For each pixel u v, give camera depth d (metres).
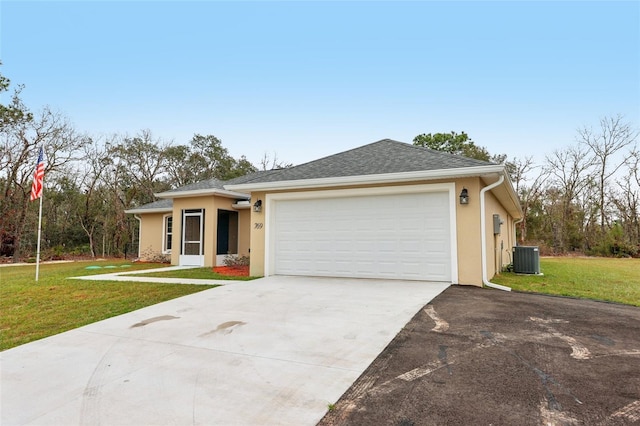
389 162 9.77
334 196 9.75
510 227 17.94
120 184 30.39
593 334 4.54
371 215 9.38
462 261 8.28
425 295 6.99
